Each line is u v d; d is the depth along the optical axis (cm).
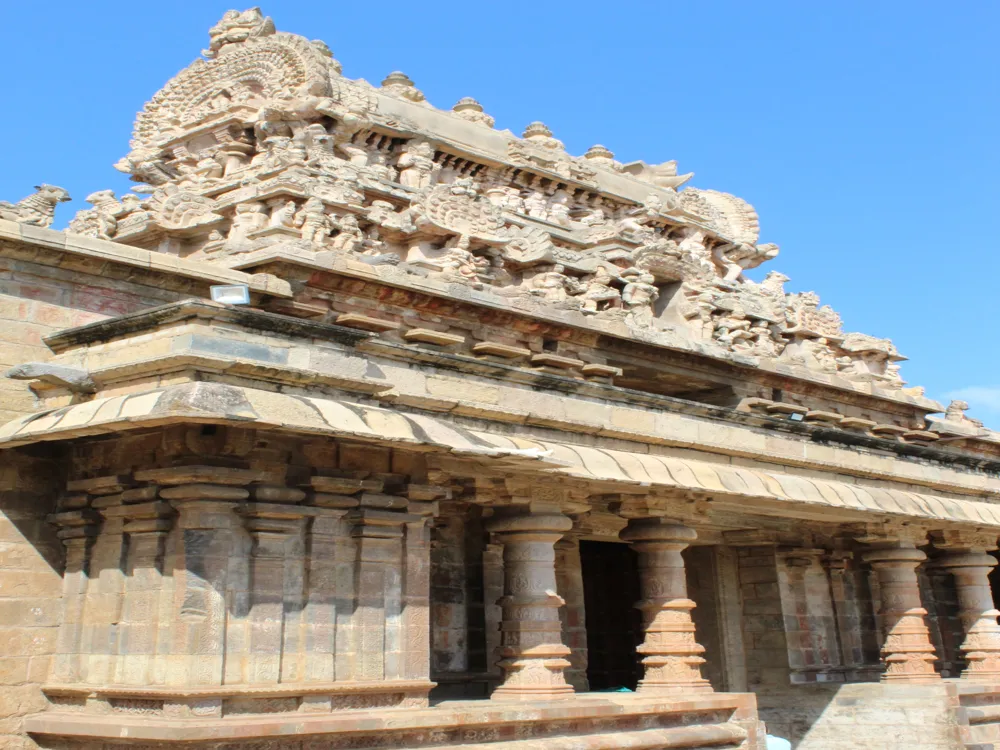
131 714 1396
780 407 2775
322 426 1400
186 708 1343
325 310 1959
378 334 2050
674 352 2572
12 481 1561
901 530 2619
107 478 1505
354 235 2280
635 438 2094
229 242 2233
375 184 2584
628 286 2641
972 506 2823
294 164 2311
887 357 3528
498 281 2531
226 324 1482
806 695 2689
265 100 2805
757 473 2252
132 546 1495
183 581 1402
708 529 2772
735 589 2878
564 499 1930
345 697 1497
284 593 1486
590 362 2417
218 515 1440
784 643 2777
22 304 1620
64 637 1539
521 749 1589
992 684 2623
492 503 1867
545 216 3388
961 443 3559
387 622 1589
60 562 1589
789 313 3222
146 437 1495
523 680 1797
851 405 3166
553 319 2298
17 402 1588
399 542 1634
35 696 1517
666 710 1850
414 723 1486
